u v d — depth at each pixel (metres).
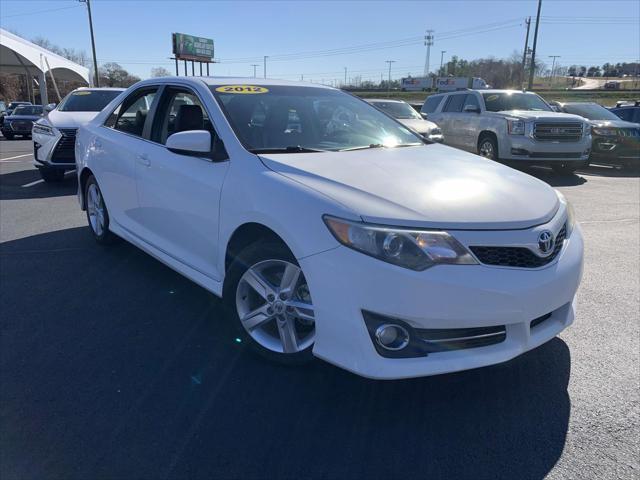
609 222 7.07
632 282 4.72
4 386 2.96
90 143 5.29
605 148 12.52
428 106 14.83
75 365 3.19
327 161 3.23
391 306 2.49
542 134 10.81
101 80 77.25
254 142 3.46
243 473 2.33
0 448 2.46
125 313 3.92
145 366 3.18
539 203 2.93
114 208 4.94
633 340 3.57
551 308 2.75
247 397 2.88
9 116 24.20
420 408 2.80
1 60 32.88
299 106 4.01
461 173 3.22
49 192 8.73
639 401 2.88
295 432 2.60
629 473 2.34
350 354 2.60
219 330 3.66
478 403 2.85
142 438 2.54
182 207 3.72
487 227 2.59
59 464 2.36
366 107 4.52
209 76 4.29
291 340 3.03
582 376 3.12
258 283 3.12
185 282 4.55
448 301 2.47
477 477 2.32
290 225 2.78
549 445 2.53
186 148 3.38
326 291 2.63
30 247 5.54
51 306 4.03
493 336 2.70
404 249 2.48
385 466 2.38
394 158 3.46
